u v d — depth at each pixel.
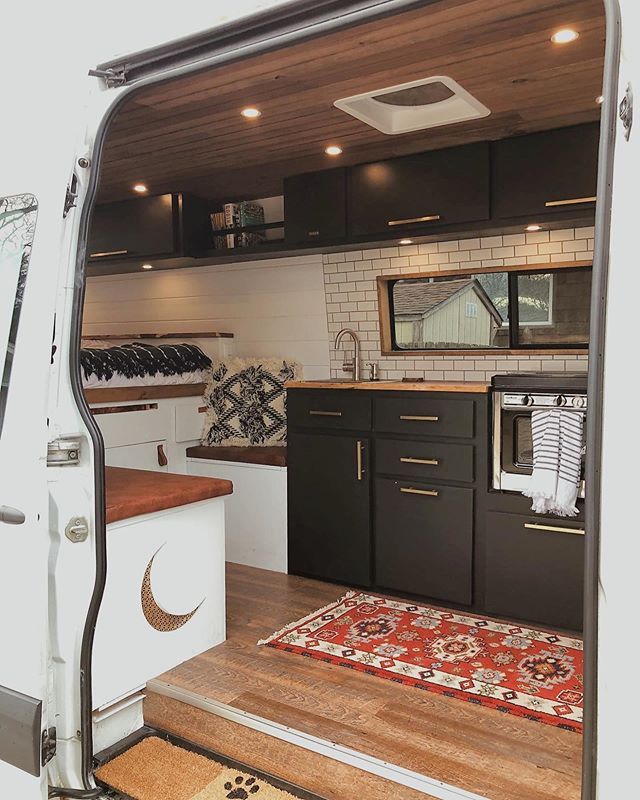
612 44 1.29
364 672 2.86
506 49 2.56
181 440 4.66
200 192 4.71
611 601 1.24
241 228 4.71
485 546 3.55
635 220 1.21
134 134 3.50
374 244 4.16
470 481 3.58
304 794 2.13
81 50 2.05
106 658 2.53
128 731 2.59
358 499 3.95
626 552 1.21
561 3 2.21
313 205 4.18
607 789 1.26
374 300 4.42
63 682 2.10
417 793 2.08
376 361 4.53
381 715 2.51
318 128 3.42
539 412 3.28
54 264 1.95
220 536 3.11
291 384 4.16
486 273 4.02
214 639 3.10
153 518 2.74
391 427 3.81
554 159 3.38
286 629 3.32
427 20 2.31
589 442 1.31
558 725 2.45
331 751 2.25
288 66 2.70
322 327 4.70
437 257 4.12
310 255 4.65
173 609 2.85
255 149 3.74
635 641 1.19
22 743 1.97
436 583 3.71
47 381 1.94
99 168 2.09
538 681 2.79
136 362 4.38
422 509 3.73
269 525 4.32
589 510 1.32
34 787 1.96
